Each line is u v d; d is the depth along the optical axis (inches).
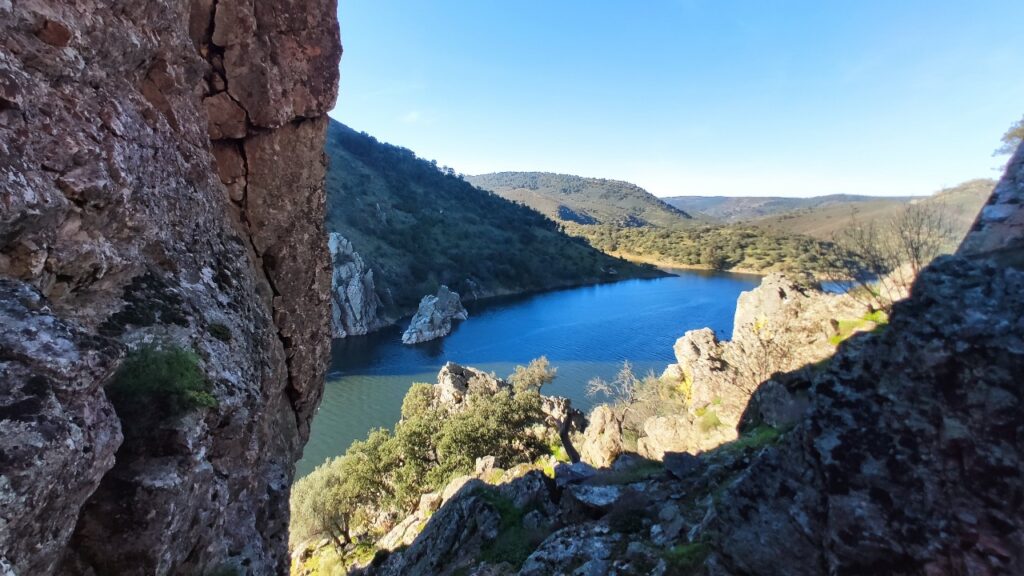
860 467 361.7
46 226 251.3
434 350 3750.0
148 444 271.6
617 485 847.1
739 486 447.8
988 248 399.2
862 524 348.5
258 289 542.9
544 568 650.8
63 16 299.6
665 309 4621.1
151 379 284.5
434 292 5251.0
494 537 878.4
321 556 1475.1
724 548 440.1
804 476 399.9
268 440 497.7
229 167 542.6
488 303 5467.5
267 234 572.7
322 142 635.5
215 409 320.5
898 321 376.5
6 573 170.9
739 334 1097.4
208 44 515.2
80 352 217.8
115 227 312.0
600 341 3762.3
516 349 3705.7
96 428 219.6
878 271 868.0
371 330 4271.7
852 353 402.6
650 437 1080.2
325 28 593.9
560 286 6510.8
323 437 2426.2
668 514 659.4
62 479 193.9
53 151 263.4
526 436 1649.9
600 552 633.0
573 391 2837.1
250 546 404.2
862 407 375.9
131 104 354.9
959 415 327.6
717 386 1050.7
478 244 6870.1
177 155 411.5
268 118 545.3
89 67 315.9
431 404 2265.0
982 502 307.7
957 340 335.9
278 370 550.6
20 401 187.0
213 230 450.0
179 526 276.8
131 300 310.0
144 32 389.1
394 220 6624.0
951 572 310.8
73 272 270.4
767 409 837.2
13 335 199.9
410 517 1320.1
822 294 978.7
